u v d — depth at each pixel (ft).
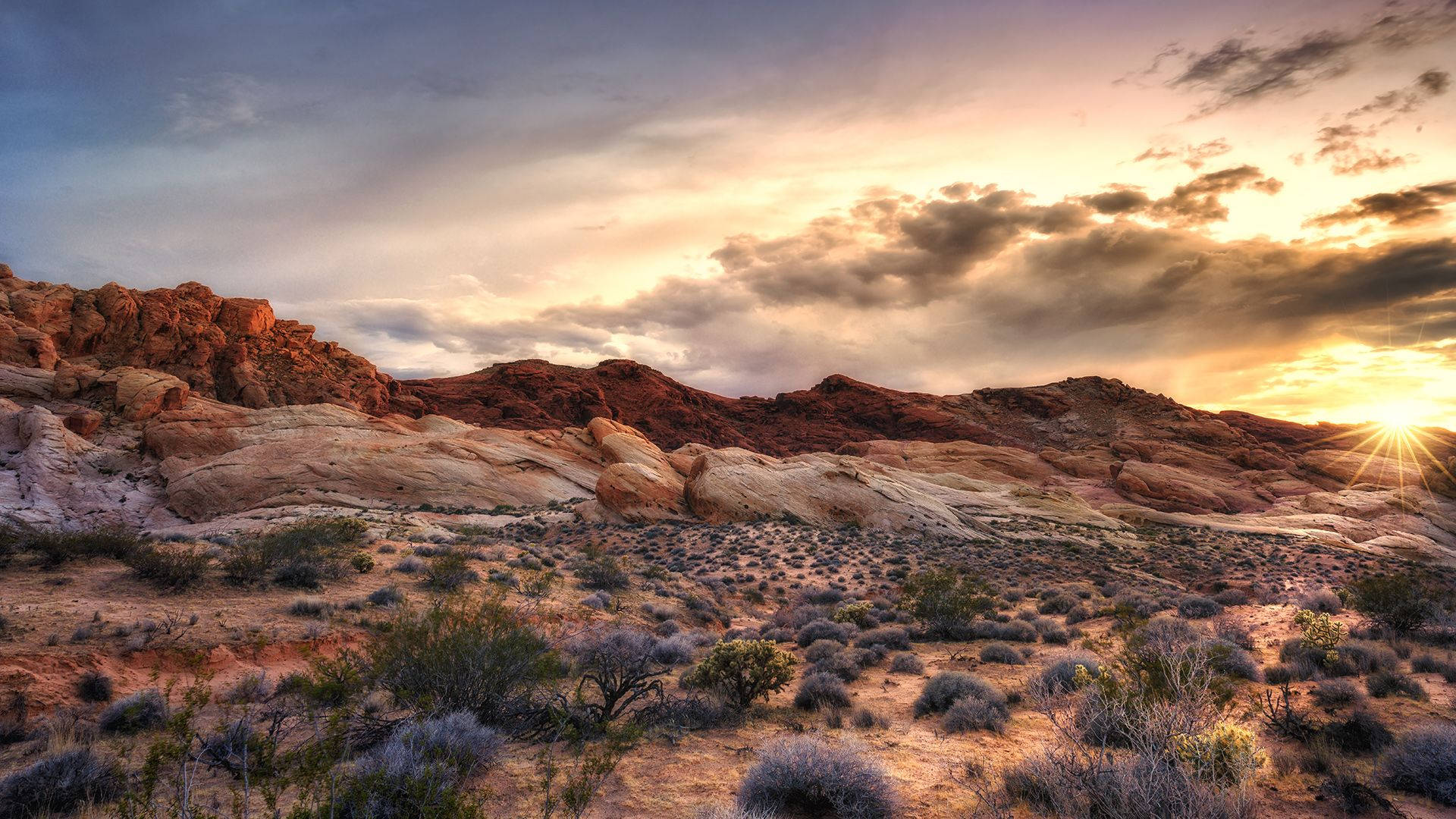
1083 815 17.37
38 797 21.11
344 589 63.67
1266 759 20.92
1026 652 55.83
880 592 107.45
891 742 30.32
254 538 76.18
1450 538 233.14
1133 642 32.71
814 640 63.05
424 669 30.30
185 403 264.31
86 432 228.63
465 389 513.45
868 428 605.73
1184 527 241.14
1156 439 478.59
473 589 68.54
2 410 220.02
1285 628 55.93
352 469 224.53
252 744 24.47
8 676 34.99
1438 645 46.42
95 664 38.52
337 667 30.32
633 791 23.77
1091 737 22.67
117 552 61.72
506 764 25.52
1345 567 149.79
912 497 201.46
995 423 575.79
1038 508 246.06
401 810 17.16
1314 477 325.01
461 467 241.35
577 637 54.34
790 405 651.25
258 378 311.68
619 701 38.01
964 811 21.02
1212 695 24.20
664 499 195.72
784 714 36.81
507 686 31.14
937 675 38.96
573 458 284.20
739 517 183.42
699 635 69.31
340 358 375.45
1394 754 22.04
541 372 568.00
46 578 53.01
